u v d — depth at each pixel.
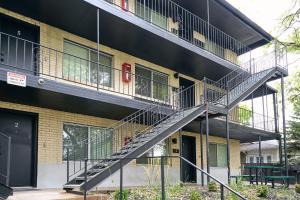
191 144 18.16
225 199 10.06
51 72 11.95
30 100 10.94
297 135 25.45
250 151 35.75
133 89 14.70
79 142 12.62
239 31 19.27
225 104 14.98
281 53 18.00
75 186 9.05
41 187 11.23
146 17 15.62
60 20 12.02
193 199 9.63
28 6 11.09
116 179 13.31
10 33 11.28
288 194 13.35
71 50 12.84
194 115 13.18
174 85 16.84
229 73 17.00
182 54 15.12
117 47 14.22
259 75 17.66
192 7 16.84
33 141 11.45
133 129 13.76
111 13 11.77
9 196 8.15
